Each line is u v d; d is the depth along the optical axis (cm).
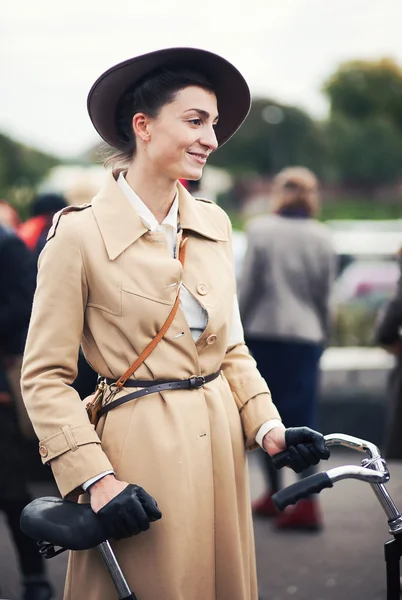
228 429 257
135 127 255
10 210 614
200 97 252
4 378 407
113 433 248
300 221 567
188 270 258
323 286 564
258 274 559
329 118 5447
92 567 250
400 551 244
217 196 4881
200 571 250
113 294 246
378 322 468
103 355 250
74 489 239
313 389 563
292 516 536
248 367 274
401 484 422
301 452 254
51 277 246
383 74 5762
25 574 405
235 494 257
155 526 245
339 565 479
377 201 5288
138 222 252
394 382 469
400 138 5456
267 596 437
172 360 250
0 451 402
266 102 5191
